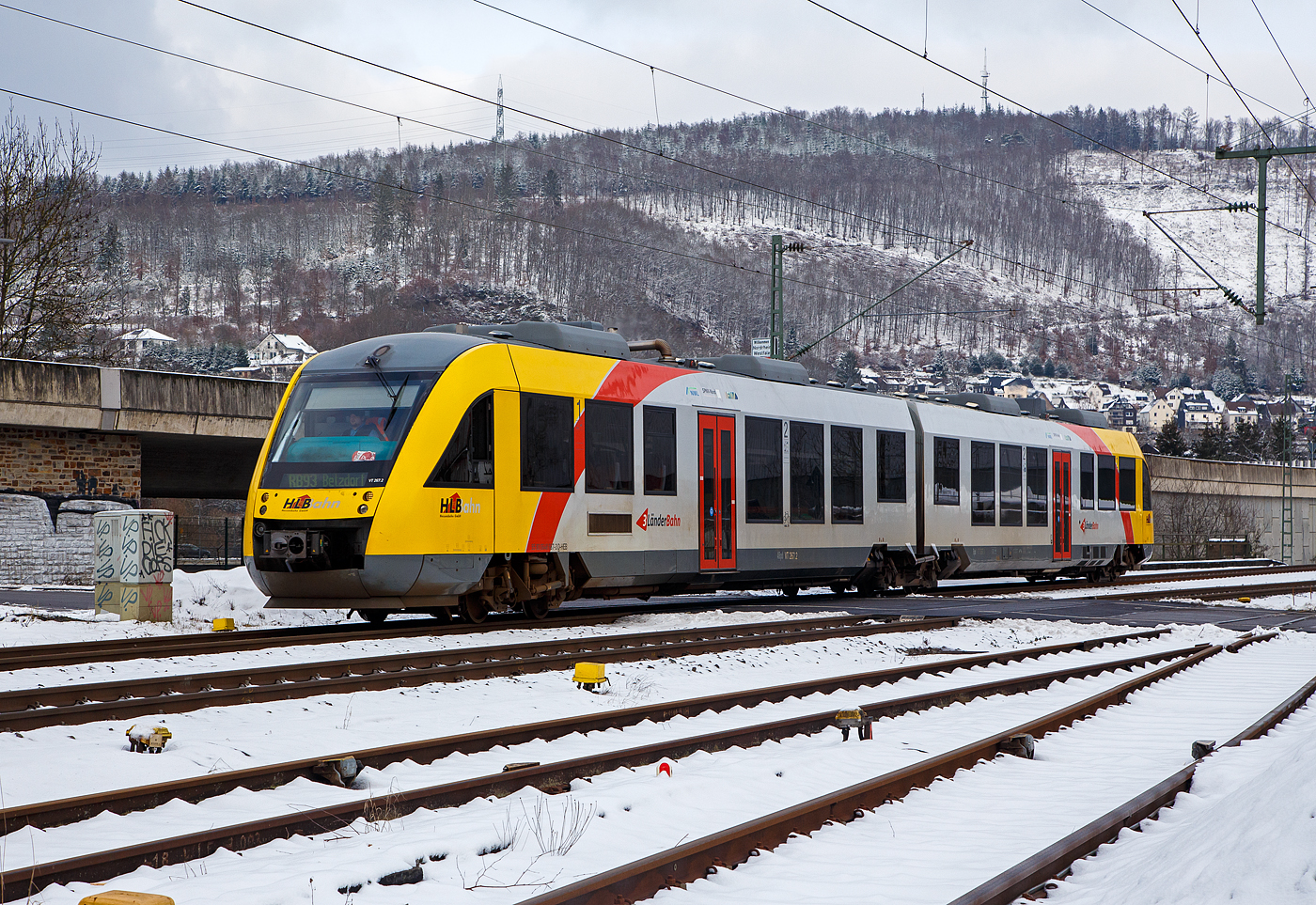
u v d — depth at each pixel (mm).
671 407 19016
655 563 18547
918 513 24938
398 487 14961
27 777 7188
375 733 8930
